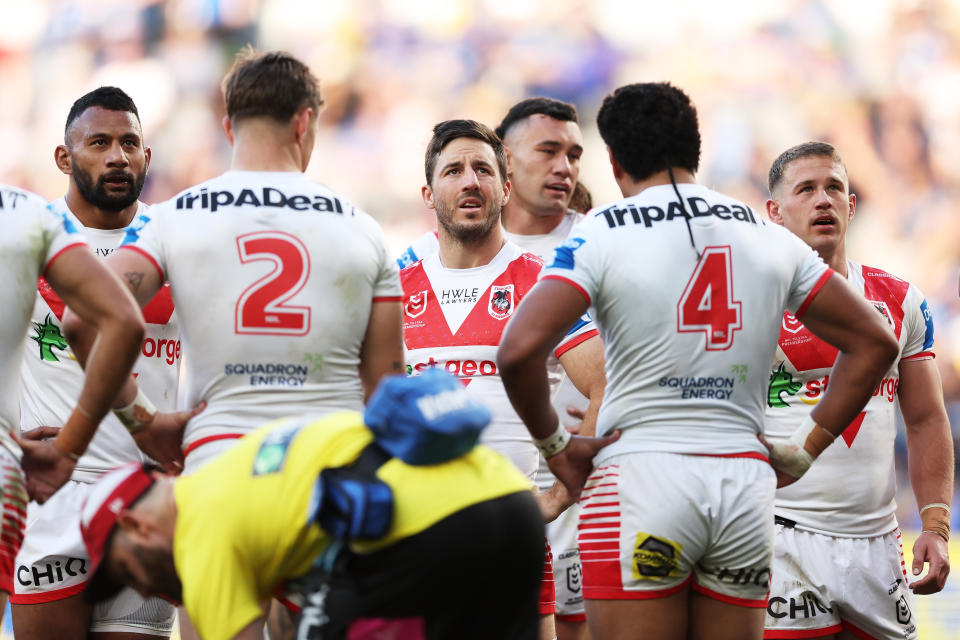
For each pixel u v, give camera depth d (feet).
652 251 36.14
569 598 54.65
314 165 196.85
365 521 27.86
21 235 33.30
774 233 37.68
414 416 28.43
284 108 36.83
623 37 202.28
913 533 111.65
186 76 200.95
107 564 29.25
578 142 59.98
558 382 50.37
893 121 194.59
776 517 47.65
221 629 27.89
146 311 45.62
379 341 37.52
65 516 46.24
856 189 192.03
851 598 47.14
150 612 47.19
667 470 35.60
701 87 198.29
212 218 35.60
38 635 46.50
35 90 203.31
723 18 200.64
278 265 35.29
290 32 203.51
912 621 48.75
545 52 202.28
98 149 46.78
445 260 51.13
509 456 48.70
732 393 36.19
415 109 199.62
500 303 49.47
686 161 37.78
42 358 46.16
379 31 203.10
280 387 35.24
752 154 193.67
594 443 37.14
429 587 28.63
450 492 28.89
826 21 199.31
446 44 202.90
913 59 196.75
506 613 29.84
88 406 33.99
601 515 36.50
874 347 37.27
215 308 35.17
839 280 37.76
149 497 29.19
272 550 28.63
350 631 28.68
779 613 47.24
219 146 197.47
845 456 47.42
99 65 203.21
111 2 204.95
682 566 35.68
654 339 35.94
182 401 47.44
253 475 28.73
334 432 29.32
